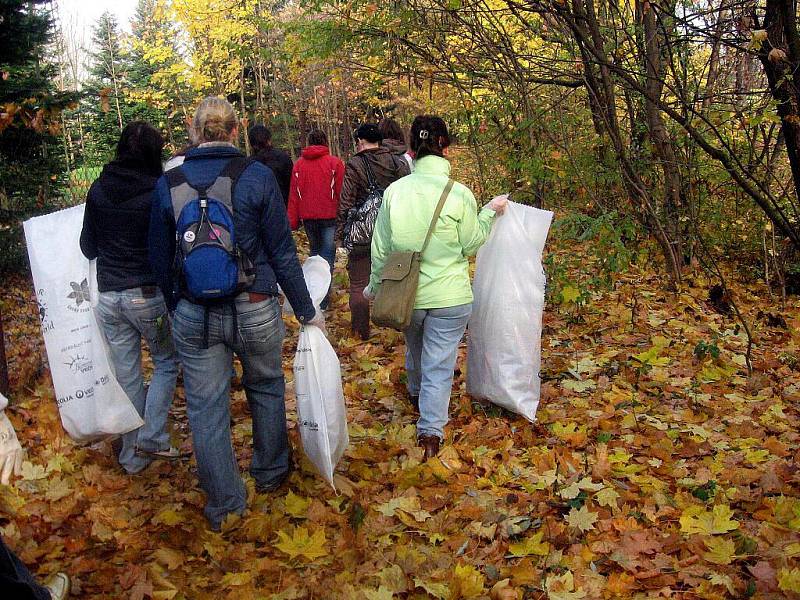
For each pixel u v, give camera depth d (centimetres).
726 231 763
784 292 705
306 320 351
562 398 487
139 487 381
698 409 463
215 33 1766
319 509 352
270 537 337
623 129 773
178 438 442
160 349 397
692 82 734
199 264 308
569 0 659
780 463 387
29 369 546
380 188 604
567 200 735
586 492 365
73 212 391
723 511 333
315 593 293
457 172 838
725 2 657
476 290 445
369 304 625
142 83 2755
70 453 419
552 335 611
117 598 289
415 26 730
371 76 892
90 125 2133
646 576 296
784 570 285
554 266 629
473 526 335
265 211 320
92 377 377
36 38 915
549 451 406
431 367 409
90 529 340
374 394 507
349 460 407
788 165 775
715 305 683
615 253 626
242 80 2122
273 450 366
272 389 358
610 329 617
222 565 313
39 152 1027
